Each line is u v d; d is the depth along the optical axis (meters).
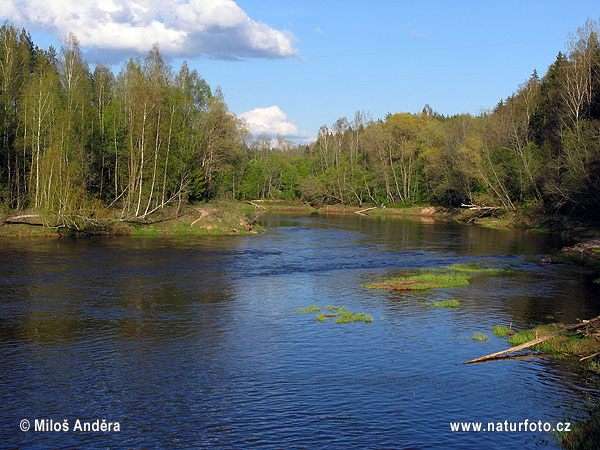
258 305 27.45
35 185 58.38
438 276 35.12
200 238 57.75
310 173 147.25
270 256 45.59
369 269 39.47
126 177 65.56
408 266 41.03
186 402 15.38
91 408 14.96
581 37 71.50
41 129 59.16
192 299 28.50
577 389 16.47
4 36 64.62
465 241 58.84
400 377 17.45
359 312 26.14
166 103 69.31
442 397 15.83
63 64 67.44
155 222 61.53
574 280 34.66
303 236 63.56
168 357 19.22
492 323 24.17
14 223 53.56
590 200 61.50
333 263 42.25
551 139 78.06
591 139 60.94
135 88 62.34
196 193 75.94
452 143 98.69
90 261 39.75
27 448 12.76
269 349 20.27
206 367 18.23
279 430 13.70
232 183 117.06
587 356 19.02
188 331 22.52
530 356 19.64
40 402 15.32
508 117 90.75
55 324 23.17
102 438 13.25
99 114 70.88
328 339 21.61
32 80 65.12
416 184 115.12
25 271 35.09
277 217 101.38
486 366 18.56
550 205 73.75
